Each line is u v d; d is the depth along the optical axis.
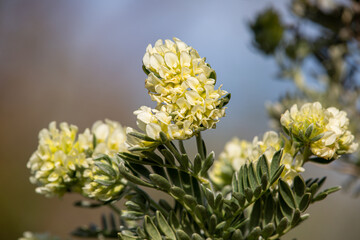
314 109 0.19
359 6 0.32
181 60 0.18
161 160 0.18
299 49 0.33
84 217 0.79
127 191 0.20
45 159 0.20
